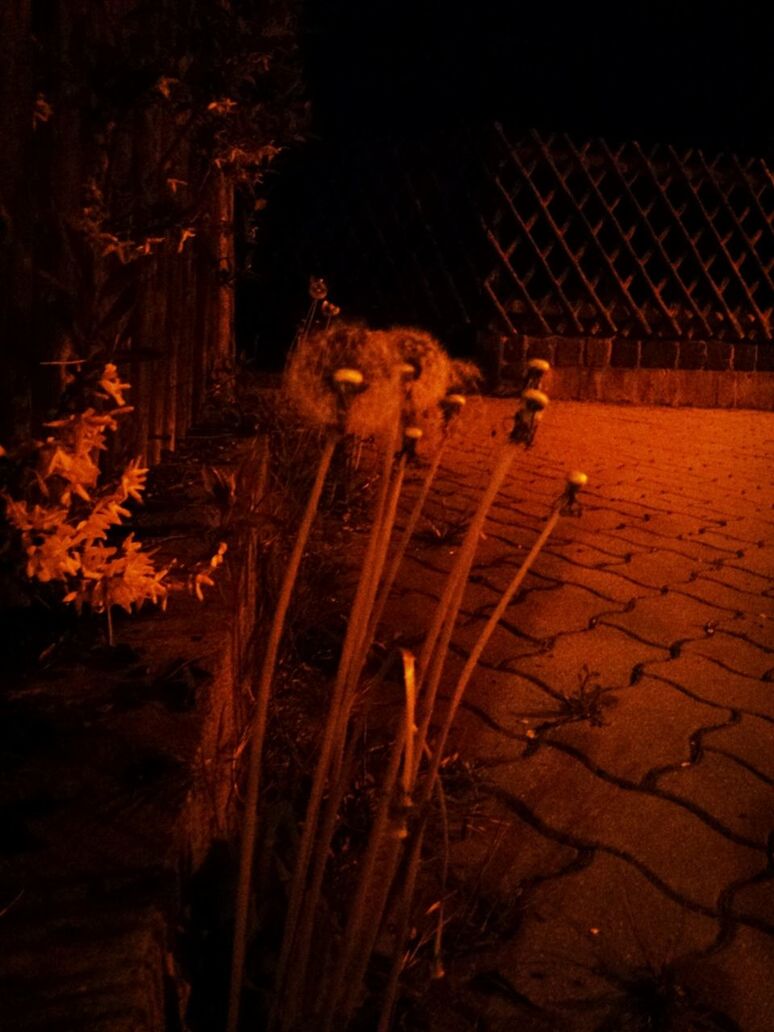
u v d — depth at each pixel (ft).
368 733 8.43
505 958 6.13
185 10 8.36
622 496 17.83
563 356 28.96
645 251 30.94
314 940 5.12
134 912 3.93
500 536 14.61
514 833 7.39
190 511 9.11
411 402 4.71
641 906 6.72
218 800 5.66
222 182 14.66
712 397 30.63
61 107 7.49
